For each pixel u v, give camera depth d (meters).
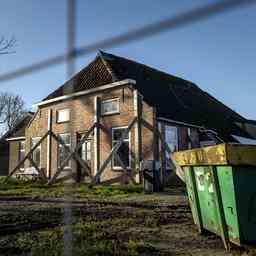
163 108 17.94
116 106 17.20
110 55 20.56
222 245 4.58
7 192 12.56
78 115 18.55
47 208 8.18
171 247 4.55
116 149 14.55
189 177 5.30
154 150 15.52
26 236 5.20
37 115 21.36
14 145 26.44
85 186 13.93
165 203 9.26
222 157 3.86
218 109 24.14
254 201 3.87
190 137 18.69
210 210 4.70
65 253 1.38
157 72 22.52
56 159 19.44
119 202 9.41
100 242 4.73
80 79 19.42
